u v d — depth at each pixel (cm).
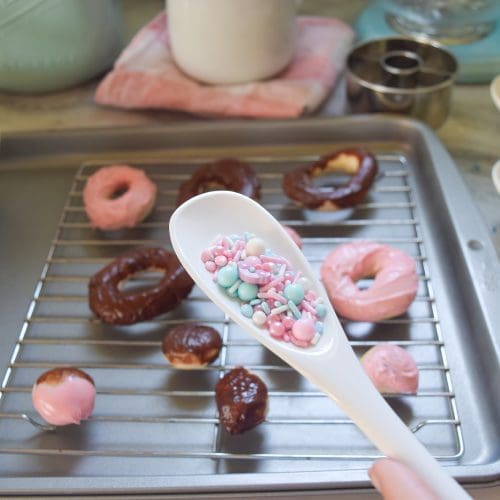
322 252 74
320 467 61
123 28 93
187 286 70
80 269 74
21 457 62
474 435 62
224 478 58
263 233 60
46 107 88
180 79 85
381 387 63
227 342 68
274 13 80
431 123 84
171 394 65
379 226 76
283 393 65
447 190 74
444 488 53
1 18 81
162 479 58
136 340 69
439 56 85
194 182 78
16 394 66
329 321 57
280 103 83
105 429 64
